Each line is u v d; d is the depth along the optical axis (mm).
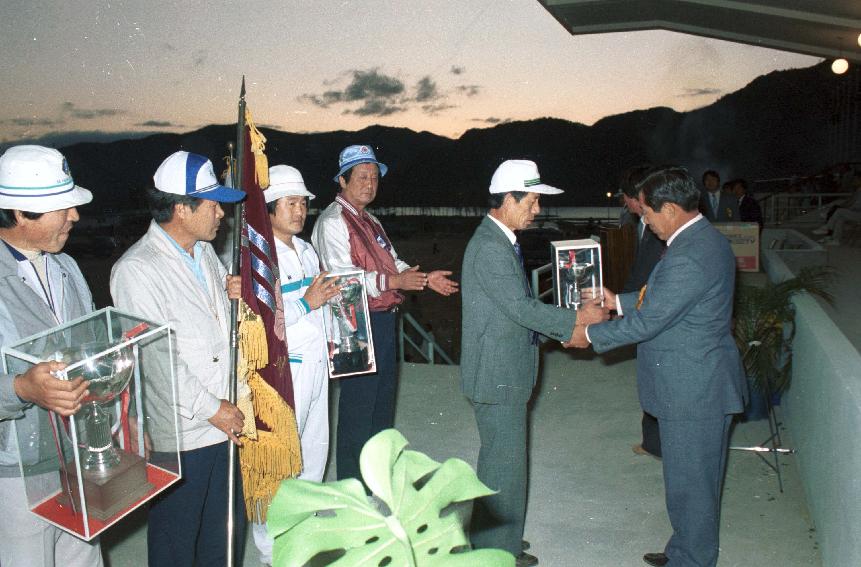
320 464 3355
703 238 2820
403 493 903
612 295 3428
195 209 2480
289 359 3125
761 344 4262
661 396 2904
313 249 3457
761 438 4590
